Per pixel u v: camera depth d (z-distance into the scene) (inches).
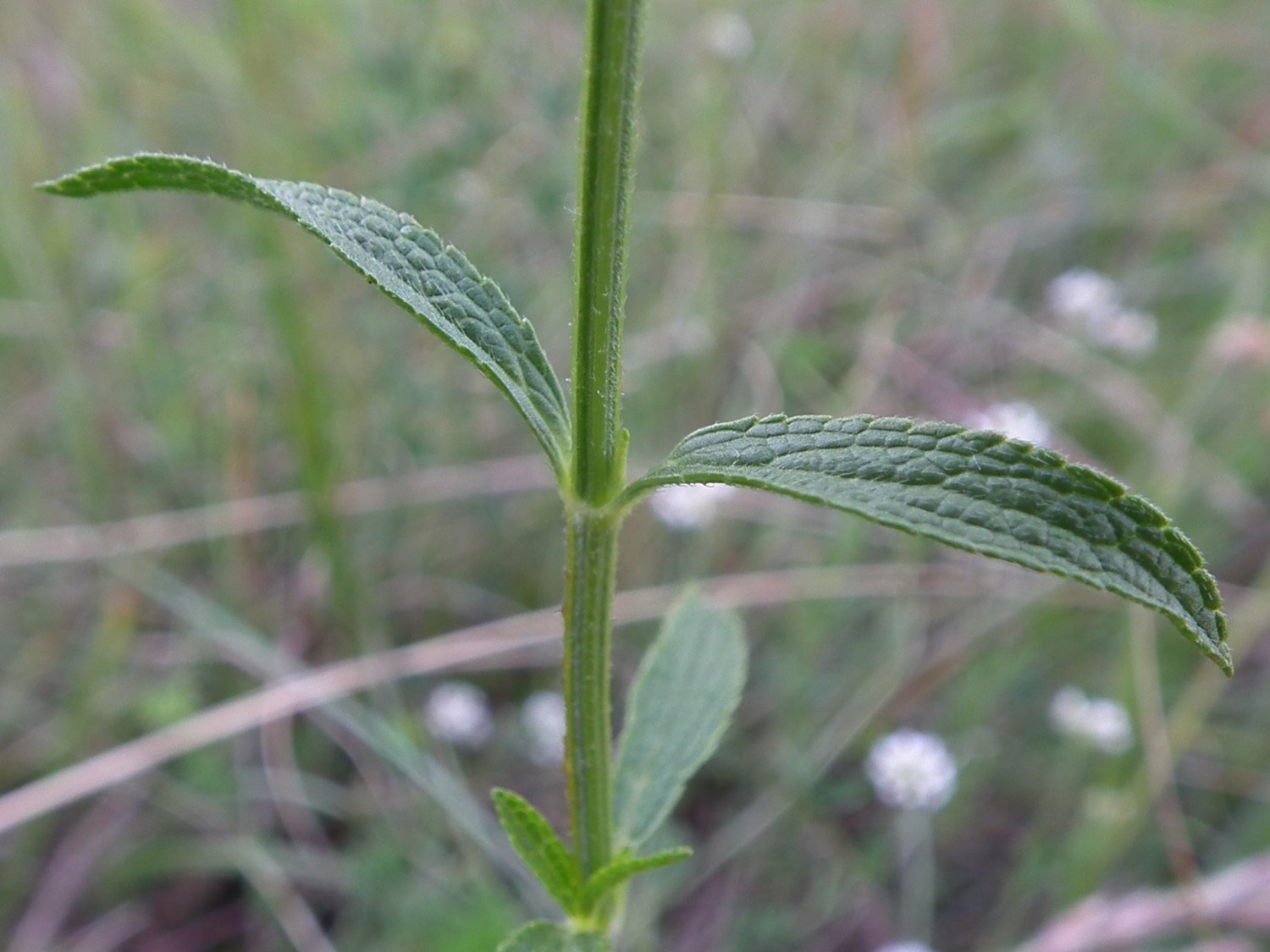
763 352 10.6
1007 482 4.1
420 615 10.0
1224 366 10.3
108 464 10.0
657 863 4.7
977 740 9.0
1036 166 12.5
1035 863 8.6
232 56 10.6
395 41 10.1
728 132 11.9
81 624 9.8
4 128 10.4
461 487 9.9
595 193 4.3
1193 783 9.1
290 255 9.2
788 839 8.8
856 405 10.3
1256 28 14.0
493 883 8.3
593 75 4.2
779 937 8.5
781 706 9.2
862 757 9.2
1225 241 12.2
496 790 4.8
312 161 10.1
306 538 9.9
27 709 9.3
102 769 8.1
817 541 10.1
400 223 4.5
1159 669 9.5
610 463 4.6
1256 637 9.8
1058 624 9.6
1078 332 11.2
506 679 10.0
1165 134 13.0
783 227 11.7
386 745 8.3
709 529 9.7
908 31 12.9
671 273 11.2
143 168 4.4
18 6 11.2
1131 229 12.5
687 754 5.6
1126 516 4.0
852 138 12.6
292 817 8.9
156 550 9.9
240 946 8.6
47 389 10.6
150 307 10.1
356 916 8.5
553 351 10.8
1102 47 11.8
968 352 11.4
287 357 9.1
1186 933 8.2
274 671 8.9
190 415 10.3
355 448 10.0
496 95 10.5
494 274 10.0
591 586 4.7
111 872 8.6
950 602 9.9
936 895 8.9
